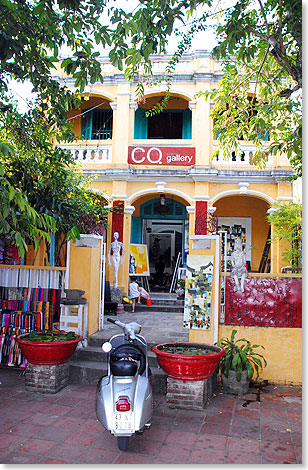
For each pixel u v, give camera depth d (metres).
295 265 11.39
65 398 5.46
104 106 14.16
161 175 12.45
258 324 6.29
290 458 3.89
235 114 8.38
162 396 5.64
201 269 6.36
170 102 14.15
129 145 12.86
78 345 6.65
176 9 5.20
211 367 5.05
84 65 5.59
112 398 3.87
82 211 8.52
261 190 12.31
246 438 4.32
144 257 13.26
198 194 12.32
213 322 6.26
